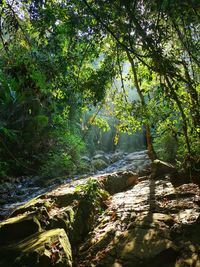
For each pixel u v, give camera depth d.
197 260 3.59
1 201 8.59
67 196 5.30
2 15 3.86
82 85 5.22
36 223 4.27
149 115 5.50
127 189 7.18
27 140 12.48
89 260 4.01
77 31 4.58
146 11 3.37
